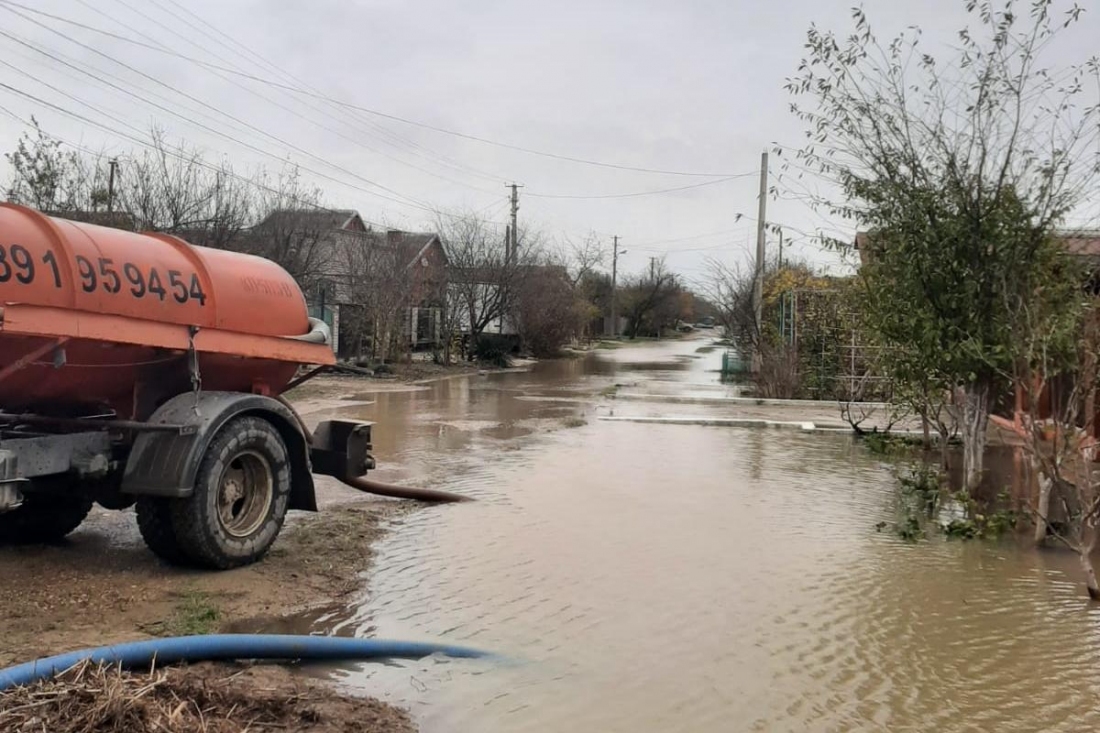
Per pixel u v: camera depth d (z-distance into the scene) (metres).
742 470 11.32
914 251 8.96
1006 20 8.44
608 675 4.77
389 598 5.96
